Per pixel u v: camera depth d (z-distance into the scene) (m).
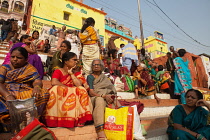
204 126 2.91
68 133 2.32
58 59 3.62
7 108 1.98
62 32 9.73
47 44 8.43
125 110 2.70
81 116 2.47
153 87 5.03
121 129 2.59
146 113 4.36
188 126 2.99
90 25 4.75
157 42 32.69
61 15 17.72
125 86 5.21
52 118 2.29
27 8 16.00
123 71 6.46
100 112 2.64
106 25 23.19
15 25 9.82
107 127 2.66
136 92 5.02
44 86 3.76
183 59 5.90
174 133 2.89
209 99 6.75
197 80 11.92
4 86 2.08
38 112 2.17
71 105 2.44
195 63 12.27
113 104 3.04
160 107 4.85
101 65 3.37
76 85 2.82
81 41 4.71
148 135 3.09
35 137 1.87
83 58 4.68
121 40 24.52
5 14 15.23
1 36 9.39
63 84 2.76
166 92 6.59
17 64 2.29
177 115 3.04
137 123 2.82
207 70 16.39
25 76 2.29
